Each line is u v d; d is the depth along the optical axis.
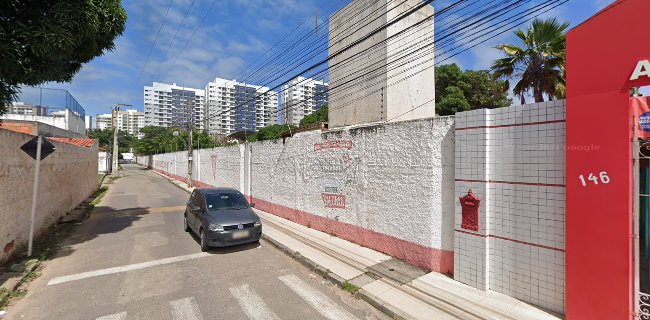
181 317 4.52
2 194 6.38
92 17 6.98
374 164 7.27
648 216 3.71
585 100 3.84
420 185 6.12
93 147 20.83
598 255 3.74
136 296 5.19
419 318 4.36
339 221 8.47
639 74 3.40
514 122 4.70
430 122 5.95
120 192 21.47
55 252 7.56
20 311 4.65
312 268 6.44
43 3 6.74
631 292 3.52
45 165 9.40
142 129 63.59
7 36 5.98
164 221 11.52
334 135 8.62
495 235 4.94
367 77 12.34
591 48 3.80
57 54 6.72
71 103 28.89
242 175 15.41
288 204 11.06
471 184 5.15
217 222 7.59
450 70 25.61
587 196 3.83
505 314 4.32
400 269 6.07
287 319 4.50
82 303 4.92
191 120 26.33
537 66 13.59
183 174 29.95
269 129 35.69
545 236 4.37
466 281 5.26
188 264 6.79
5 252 6.47
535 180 4.47
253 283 5.79
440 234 5.82
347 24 13.39
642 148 3.64
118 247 8.05
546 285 4.38
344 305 4.95
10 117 23.92
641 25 3.42
